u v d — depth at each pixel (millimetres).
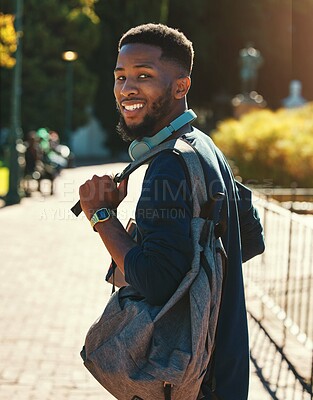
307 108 24594
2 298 7703
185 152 2318
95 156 49188
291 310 6883
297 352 5836
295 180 18219
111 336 2346
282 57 53438
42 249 11078
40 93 41250
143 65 2408
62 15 41000
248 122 23609
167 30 2443
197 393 2312
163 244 2219
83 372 5359
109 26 45062
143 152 2445
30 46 40562
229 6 50938
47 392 4930
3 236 12422
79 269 9477
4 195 19047
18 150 17969
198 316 2227
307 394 4848
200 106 53625
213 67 51219
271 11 52875
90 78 42219
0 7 37281
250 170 18672
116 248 2330
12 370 5363
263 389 4941
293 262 8352
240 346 2482
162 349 2256
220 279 2326
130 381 2250
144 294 2252
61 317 6957
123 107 2461
